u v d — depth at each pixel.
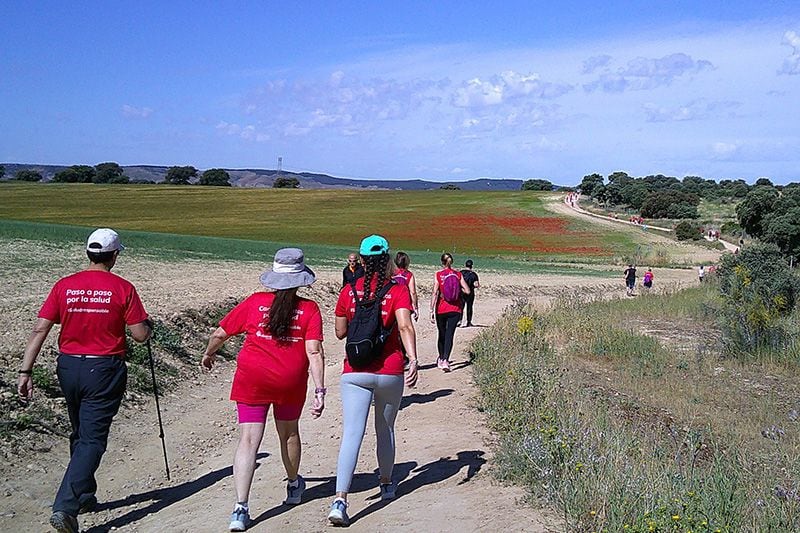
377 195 122.38
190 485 7.43
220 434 9.45
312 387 11.81
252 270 28.97
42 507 6.78
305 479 7.27
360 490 6.82
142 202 103.88
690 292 29.17
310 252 44.88
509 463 6.86
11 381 8.99
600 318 20.00
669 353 16.36
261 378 6.00
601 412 9.05
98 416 6.18
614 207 125.06
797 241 63.16
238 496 5.87
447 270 12.55
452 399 10.36
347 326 6.30
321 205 106.12
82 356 6.14
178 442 8.91
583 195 142.00
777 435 9.93
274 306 6.02
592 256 64.62
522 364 10.79
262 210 98.50
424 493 6.51
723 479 6.55
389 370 6.07
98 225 76.69
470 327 19.81
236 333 6.15
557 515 5.70
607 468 6.16
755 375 15.04
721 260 32.19
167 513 6.57
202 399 11.20
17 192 112.62
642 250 67.81
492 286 34.19
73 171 157.62
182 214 91.69
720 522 5.36
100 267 6.38
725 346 16.86
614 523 5.22
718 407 12.25
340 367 13.49
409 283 10.64
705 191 155.75
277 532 5.77
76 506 5.98
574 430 7.21
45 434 8.38
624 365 14.93
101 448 6.16
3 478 7.20
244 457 5.94
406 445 8.20
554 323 18.00
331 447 8.41
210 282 22.75
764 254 25.56
